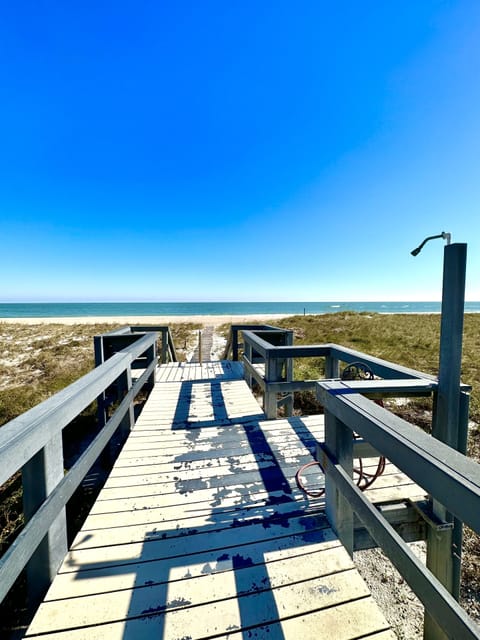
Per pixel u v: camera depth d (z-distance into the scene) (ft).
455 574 5.15
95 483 8.95
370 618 3.61
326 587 4.00
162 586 4.02
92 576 4.17
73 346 31.19
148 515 5.39
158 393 12.53
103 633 3.46
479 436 10.94
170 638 3.41
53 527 4.16
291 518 5.27
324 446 5.21
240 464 7.07
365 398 4.47
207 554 4.52
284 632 3.47
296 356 8.87
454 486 2.49
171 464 7.09
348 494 4.23
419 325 39.88
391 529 3.29
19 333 42.27
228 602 3.81
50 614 3.66
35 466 4.00
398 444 3.16
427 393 4.89
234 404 11.16
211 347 33.40
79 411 5.14
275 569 4.26
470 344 27.40
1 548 6.93
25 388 17.38
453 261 4.47
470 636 2.34
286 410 11.71
